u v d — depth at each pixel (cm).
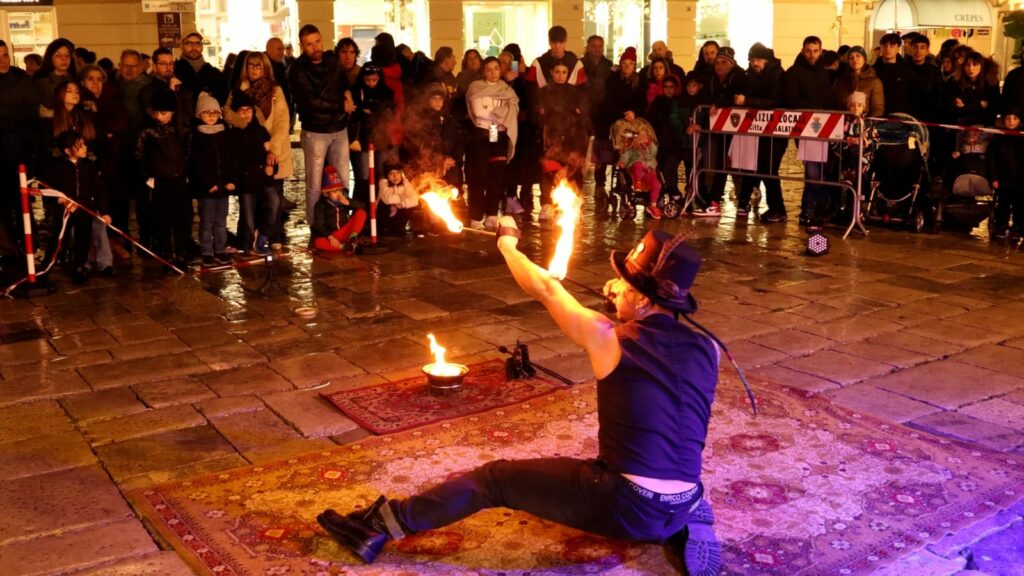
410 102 1016
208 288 787
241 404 524
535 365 570
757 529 380
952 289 758
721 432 474
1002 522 387
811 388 542
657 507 317
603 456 325
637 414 313
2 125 871
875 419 491
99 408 520
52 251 872
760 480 422
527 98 1096
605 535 330
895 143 971
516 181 1120
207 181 838
